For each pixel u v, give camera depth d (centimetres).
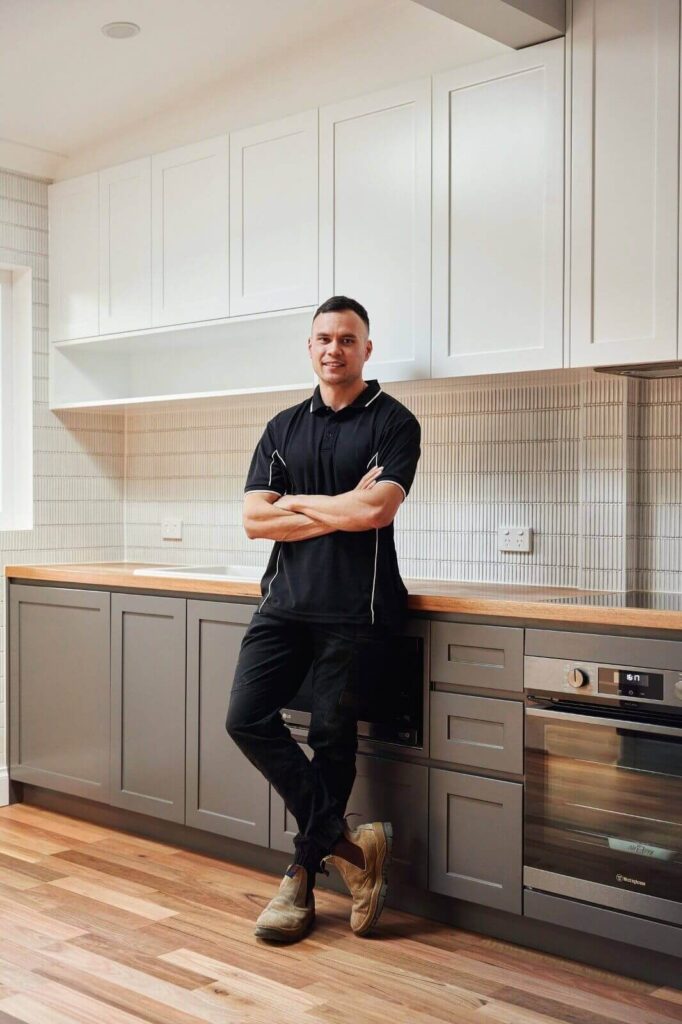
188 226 382
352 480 290
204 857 349
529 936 275
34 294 432
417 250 319
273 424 307
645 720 249
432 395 363
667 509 313
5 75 357
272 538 294
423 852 290
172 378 443
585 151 284
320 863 284
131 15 316
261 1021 234
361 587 284
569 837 262
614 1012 238
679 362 273
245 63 352
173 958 267
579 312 286
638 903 249
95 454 454
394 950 273
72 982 254
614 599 282
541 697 268
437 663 287
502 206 301
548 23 282
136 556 462
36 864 341
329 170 340
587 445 321
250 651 295
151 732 362
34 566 416
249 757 292
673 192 270
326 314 292
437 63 318
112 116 393
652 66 273
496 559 348
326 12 320
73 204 425
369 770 301
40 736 404
